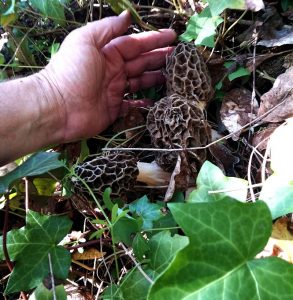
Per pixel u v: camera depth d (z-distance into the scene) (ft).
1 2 1.31
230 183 0.83
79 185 1.04
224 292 0.55
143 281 0.77
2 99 0.95
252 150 1.04
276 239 0.78
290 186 0.74
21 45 1.34
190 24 1.14
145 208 0.95
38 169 0.87
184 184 1.03
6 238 0.90
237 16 1.22
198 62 1.10
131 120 1.25
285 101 1.02
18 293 1.08
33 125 0.99
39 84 1.01
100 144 1.26
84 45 1.03
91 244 1.03
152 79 1.25
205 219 0.57
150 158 1.21
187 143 1.03
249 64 1.15
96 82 1.07
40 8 1.19
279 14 1.18
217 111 1.18
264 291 0.56
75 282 1.07
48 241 0.89
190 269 0.55
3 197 1.16
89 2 1.36
